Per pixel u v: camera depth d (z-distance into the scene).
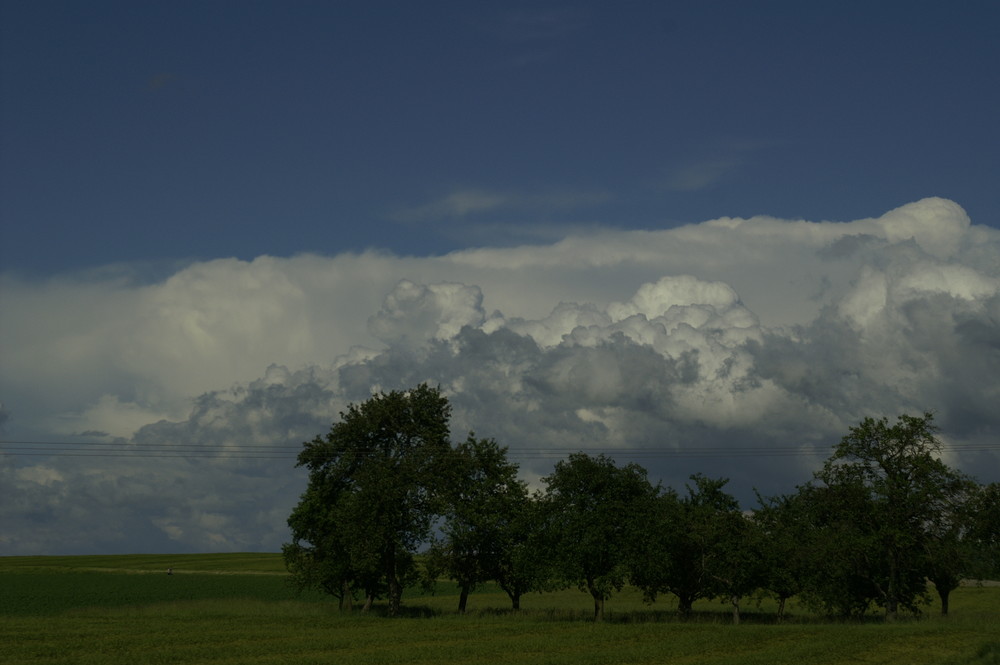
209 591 112.38
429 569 72.88
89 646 42.34
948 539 63.41
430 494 71.94
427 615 71.88
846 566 63.94
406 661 37.69
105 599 101.12
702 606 90.56
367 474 71.69
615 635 48.91
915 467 64.06
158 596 105.44
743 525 66.88
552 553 65.38
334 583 78.50
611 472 66.00
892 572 64.19
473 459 73.81
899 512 63.62
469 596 107.44
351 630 51.69
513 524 70.12
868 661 38.12
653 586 67.88
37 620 58.44
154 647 42.53
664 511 64.94
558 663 36.69
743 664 36.91
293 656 39.22
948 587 70.69
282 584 123.12
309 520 78.19
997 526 63.62
